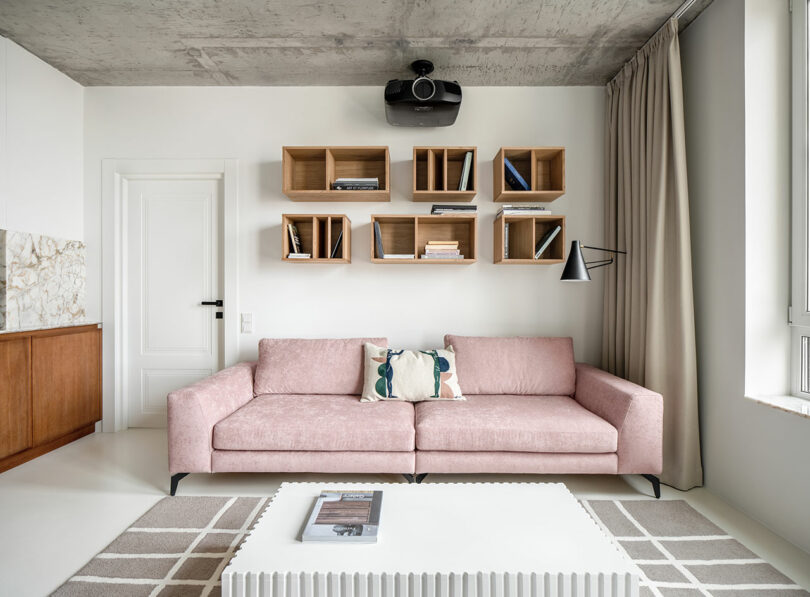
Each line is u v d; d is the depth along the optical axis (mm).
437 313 3129
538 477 2404
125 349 3232
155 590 1468
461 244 3104
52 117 2908
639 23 2430
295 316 3139
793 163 2008
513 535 1277
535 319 3121
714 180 2258
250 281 3135
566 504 1466
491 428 2137
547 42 2607
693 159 2432
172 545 1728
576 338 3113
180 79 3062
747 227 2037
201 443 2129
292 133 3135
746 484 2023
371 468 2154
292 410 2336
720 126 2211
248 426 2150
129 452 2740
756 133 2037
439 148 2846
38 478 2352
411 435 2156
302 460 2146
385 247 3121
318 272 3131
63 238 2992
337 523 1298
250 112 3143
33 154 2771
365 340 2854
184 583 1501
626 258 2771
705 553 1701
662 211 2400
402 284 3129
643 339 2557
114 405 3164
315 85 3133
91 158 3174
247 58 2789
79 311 3117
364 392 2580
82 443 2904
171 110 3152
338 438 2139
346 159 3096
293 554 1175
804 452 1728
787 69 2035
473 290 3125
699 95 2377
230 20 2400
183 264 3229
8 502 2086
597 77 3010
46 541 1759
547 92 3117
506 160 2863
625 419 2117
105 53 2740
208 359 3229
